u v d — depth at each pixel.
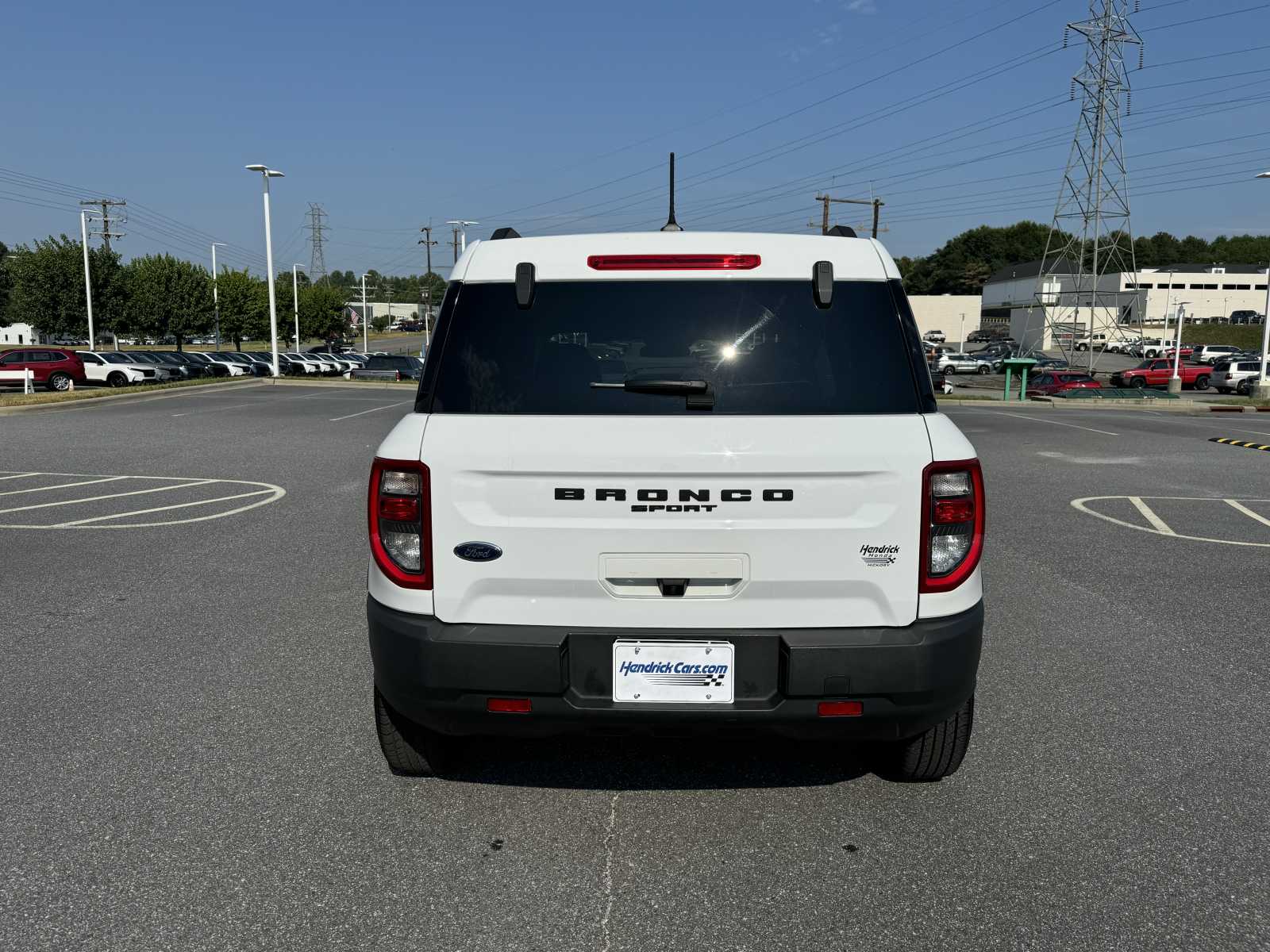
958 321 117.06
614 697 2.77
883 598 2.75
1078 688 4.52
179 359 40.25
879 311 2.88
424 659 2.75
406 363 38.09
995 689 4.51
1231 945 2.53
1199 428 21.42
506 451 2.71
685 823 3.19
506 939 2.55
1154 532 8.55
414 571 2.79
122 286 56.38
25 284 55.22
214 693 4.39
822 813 3.27
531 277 2.91
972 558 2.79
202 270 60.00
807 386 2.78
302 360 48.53
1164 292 122.81
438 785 3.47
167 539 7.85
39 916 2.65
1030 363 36.62
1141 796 3.40
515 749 3.80
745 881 2.84
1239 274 123.75
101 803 3.31
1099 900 2.74
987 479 12.16
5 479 11.30
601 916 2.66
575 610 2.76
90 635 5.27
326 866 2.92
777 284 2.88
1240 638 5.33
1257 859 2.97
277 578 6.56
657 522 2.70
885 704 2.75
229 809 3.27
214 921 2.62
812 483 2.69
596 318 2.86
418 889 2.79
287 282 78.94
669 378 2.77
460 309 2.92
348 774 3.55
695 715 2.74
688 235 2.96
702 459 2.68
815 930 2.59
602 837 3.10
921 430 2.75
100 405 24.05
